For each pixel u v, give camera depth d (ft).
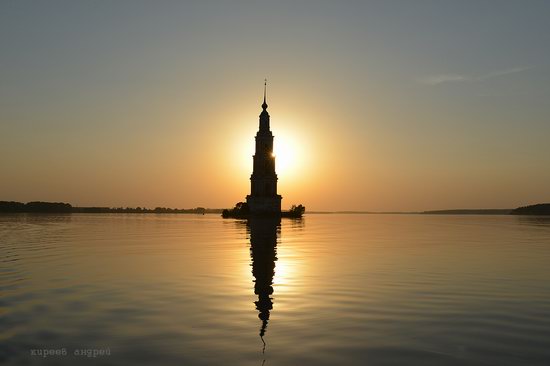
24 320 61.16
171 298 74.54
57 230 299.79
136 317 62.69
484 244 188.75
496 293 79.20
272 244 184.44
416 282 90.17
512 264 119.03
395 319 62.08
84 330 56.70
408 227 412.36
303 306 69.26
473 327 58.34
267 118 557.74
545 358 47.26
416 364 45.83
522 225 456.86
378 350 49.70
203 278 94.58
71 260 125.18
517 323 60.23
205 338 53.62
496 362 46.24
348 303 71.46
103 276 96.94
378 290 81.61
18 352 49.01
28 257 132.16
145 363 45.91
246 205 586.86
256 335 54.75
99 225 402.31
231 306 69.10
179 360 46.70
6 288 82.79
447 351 49.44
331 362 46.34
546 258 133.49
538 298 75.25
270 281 90.89
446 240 214.90
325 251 154.30
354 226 436.76
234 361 46.50
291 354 48.47
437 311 66.54
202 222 509.35
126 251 151.23
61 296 75.87
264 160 558.56
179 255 139.13
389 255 141.69
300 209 596.70
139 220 614.34
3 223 436.76
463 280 92.73
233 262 121.49
